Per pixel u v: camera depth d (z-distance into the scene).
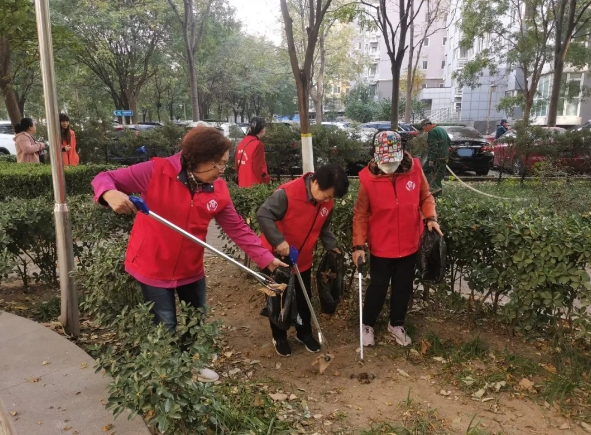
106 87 31.02
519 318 3.81
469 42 20.55
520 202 6.38
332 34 33.25
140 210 2.49
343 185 3.27
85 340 3.78
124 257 3.39
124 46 24.08
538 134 11.78
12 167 8.59
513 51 20.39
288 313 3.27
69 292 3.73
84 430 2.44
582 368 3.40
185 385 2.25
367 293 3.82
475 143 14.52
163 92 39.16
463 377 3.39
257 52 36.22
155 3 20.83
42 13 3.28
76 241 4.64
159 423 2.08
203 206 2.81
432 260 3.64
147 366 2.22
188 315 2.73
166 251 2.80
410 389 3.17
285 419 2.91
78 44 11.05
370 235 3.76
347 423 2.92
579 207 6.95
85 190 8.91
